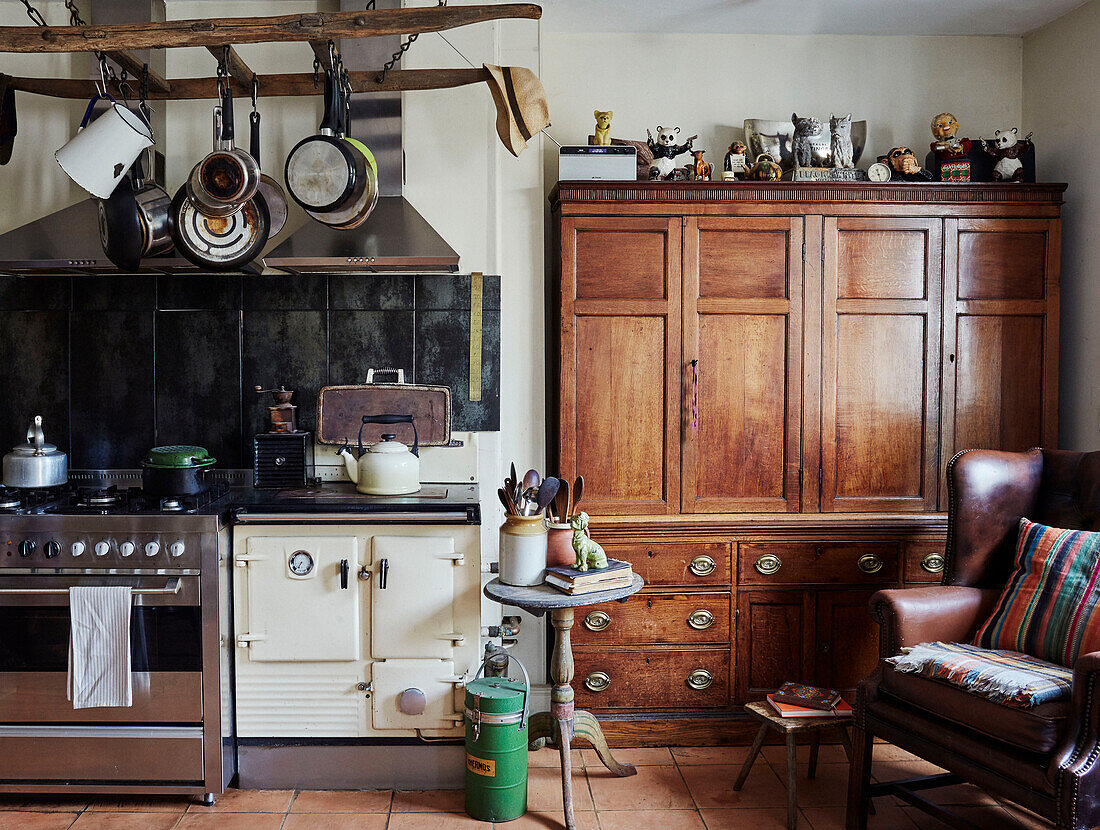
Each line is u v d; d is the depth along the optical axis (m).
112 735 2.62
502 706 2.53
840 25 3.42
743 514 3.15
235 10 3.17
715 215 3.10
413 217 3.01
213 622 2.62
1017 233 3.14
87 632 2.55
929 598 2.56
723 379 3.14
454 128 3.23
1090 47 3.13
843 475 3.16
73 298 3.20
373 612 2.73
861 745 2.50
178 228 2.56
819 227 3.11
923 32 3.49
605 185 3.08
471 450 3.27
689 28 3.45
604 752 2.86
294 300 3.23
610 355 3.12
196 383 3.23
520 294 3.29
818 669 3.13
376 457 2.93
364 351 3.25
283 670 2.75
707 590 3.11
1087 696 1.96
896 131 3.54
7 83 2.90
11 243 2.77
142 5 3.00
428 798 2.72
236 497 2.90
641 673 3.11
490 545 3.28
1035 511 2.76
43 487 2.83
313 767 2.78
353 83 2.99
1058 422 3.31
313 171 2.48
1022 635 2.42
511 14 2.31
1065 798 1.92
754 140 3.41
